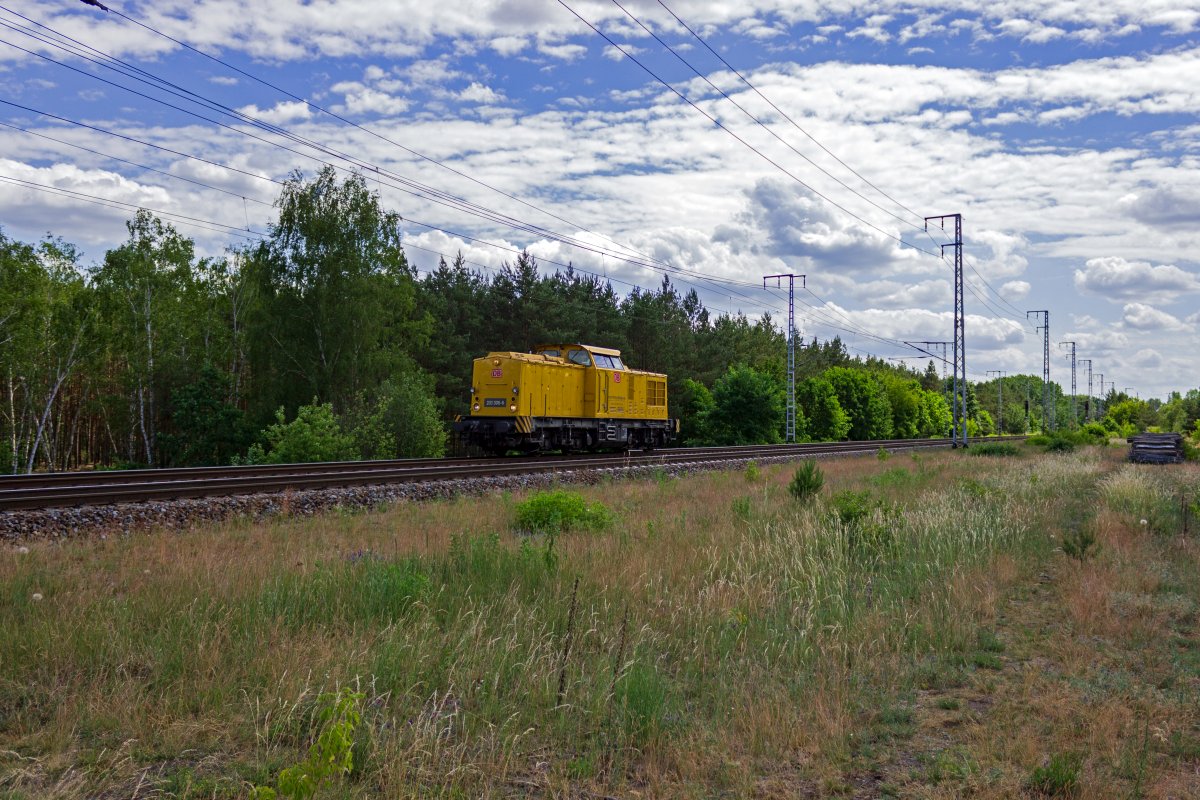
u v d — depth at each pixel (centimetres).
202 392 4275
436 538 1232
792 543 1137
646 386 3497
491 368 2845
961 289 5238
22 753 517
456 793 476
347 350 4094
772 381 5531
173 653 662
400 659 671
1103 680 691
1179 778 514
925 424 10238
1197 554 1211
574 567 996
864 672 711
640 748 556
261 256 4150
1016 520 1452
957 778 512
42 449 4669
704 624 816
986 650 789
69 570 965
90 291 4172
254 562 1000
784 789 500
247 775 497
